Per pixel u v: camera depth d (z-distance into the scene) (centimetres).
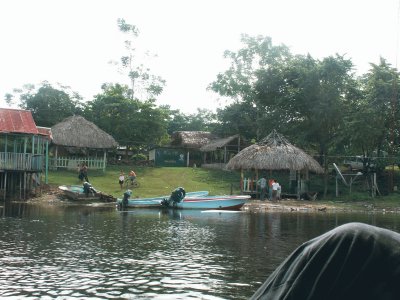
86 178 4006
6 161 3294
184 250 1434
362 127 3981
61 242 1535
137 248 1450
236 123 5628
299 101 4472
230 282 1023
